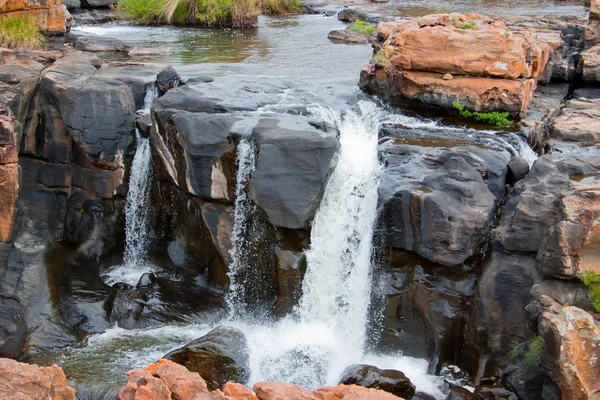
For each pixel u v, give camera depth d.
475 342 11.52
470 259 11.81
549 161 12.10
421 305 12.00
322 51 21.91
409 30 14.84
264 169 12.59
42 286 13.12
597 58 16.69
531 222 11.15
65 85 14.62
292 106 14.62
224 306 13.45
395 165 12.81
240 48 22.38
